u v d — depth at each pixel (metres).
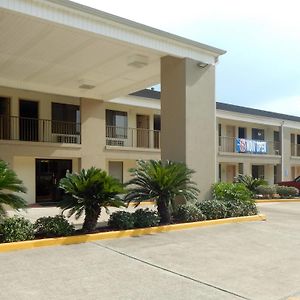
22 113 18.11
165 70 12.45
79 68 13.95
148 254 7.38
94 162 18.95
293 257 7.50
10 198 7.97
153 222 9.73
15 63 13.36
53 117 19.02
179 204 11.38
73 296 5.14
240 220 11.77
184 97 11.90
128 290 5.42
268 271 6.52
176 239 8.83
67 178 8.75
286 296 5.39
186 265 6.73
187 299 5.15
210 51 12.51
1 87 16.81
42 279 5.77
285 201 21.00
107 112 21.62
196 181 12.00
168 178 9.98
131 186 11.95
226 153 27.22
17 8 8.89
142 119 23.30
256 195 21.59
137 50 11.73
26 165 18.03
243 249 8.05
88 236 8.39
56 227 8.22
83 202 8.56
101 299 5.07
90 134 18.88
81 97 18.62
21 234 7.71
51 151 17.55
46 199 18.67
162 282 5.79
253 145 29.59
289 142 32.41
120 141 21.86
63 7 9.46
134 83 16.17
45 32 10.41
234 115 27.95
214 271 6.43
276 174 31.97
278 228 10.80
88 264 6.60
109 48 11.70
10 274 5.96
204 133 12.34
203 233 9.65
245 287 5.70
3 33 10.56
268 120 30.50
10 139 17.41
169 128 12.25
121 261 6.86
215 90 12.79
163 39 11.48
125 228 9.23
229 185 12.68
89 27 10.02
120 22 10.38
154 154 21.70
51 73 14.61
